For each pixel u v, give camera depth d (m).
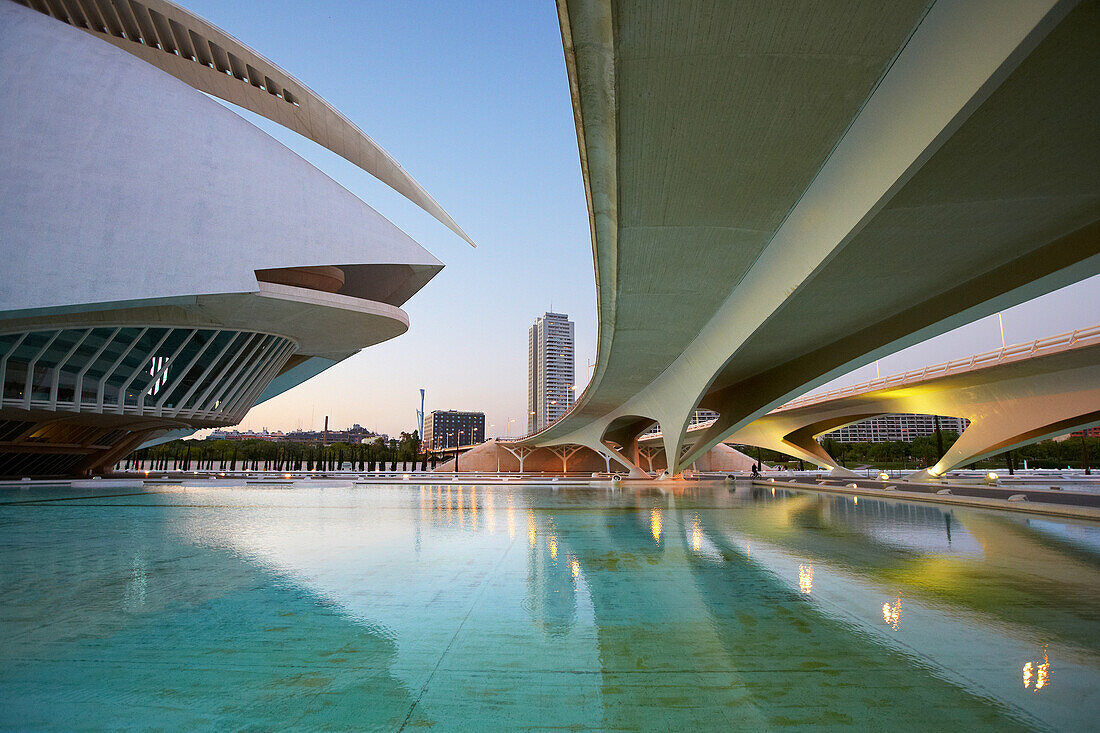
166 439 41.53
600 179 9.15
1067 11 4.11
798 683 3.79
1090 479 32.69
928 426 125.50
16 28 24.33
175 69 29.19
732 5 5.48
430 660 4.23
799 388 20.84
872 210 7.32
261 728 3.15
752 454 88.44
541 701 3.52
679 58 6.18
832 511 15.89
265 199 25.23
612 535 10.98
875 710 3.38
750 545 9.70
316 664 4.14
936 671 3.99
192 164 24.50
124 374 25.95
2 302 20.95
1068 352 20.95
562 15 5.78
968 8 4.98
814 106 6.92
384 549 9.27
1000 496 17.98
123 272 22.39
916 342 15.06
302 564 7.97
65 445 31.62
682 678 3.89
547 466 68.56
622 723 3.22
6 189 21.98
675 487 30.17
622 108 6.98
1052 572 7.36
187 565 7.90
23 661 4.18
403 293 33.03
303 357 36.25
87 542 10.05
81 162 23.05
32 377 23.41
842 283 12.44
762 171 8.38
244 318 26.33
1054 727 3.16
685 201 9.27
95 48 24.91
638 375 25.50
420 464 92.50
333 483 32.91
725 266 12.22
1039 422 23.91
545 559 8.37
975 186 7.93
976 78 4.99
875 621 5.19
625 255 11.62
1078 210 8.77
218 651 4.40
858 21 5.62
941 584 6.68
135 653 4.35
